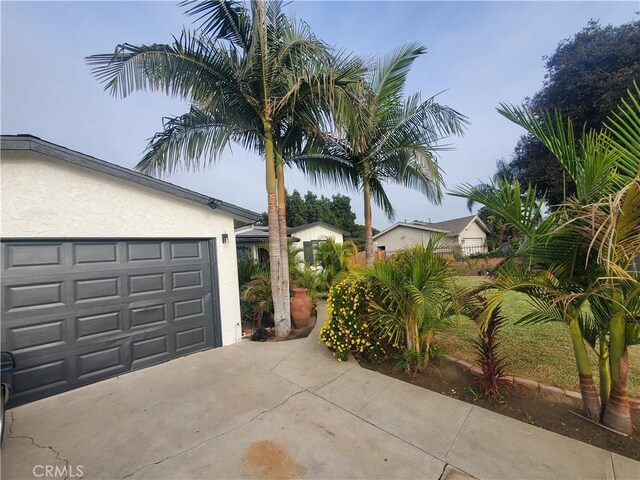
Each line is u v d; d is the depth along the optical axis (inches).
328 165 292.0
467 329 215.3
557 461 86.0
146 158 197.0
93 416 118.9
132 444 100.7
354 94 191.6
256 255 479.5
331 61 196.7
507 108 103.2
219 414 117.8
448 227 980.6
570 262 93.3
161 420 114.6
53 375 141.4
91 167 149.8
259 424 109.9
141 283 173.2
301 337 220.5
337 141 233.3
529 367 147.1
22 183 136.4
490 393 120.8
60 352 144.1
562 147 93.6
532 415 108.7
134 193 170.9
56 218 144.6
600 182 83.4
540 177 462.6
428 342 146.8
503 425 104.6
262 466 88.4
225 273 211.8
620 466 82.4
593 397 102.3
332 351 178.9
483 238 1074.1
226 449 96.5
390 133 273.9
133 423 113.2
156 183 174.6
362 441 98.8
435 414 113.1
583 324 104.6
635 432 95.0
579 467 83.1
